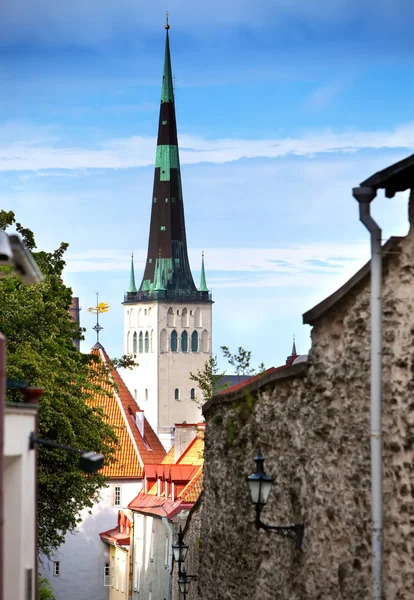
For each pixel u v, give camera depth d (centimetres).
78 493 4950
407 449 1518
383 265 1566
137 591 8144
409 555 1509
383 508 1555
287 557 1942
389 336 1557
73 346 5503
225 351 4753
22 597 1515
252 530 2194
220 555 2445
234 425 2306
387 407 1555
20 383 1873
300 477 1872
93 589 9475
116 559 9138
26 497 1551
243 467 2261
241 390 2258
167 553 6938
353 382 1661
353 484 1652
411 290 1528
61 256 5675
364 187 1546
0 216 5503
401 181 1555
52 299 5275
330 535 1728
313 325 1775
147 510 7688
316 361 1767
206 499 2588
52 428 4706
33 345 4691
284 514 1964
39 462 4750
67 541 9469
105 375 5697
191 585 3781
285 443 1961
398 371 1540
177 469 7419
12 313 4644
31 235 5569
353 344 1666
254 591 2175
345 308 1691
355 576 1638
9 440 1445
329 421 1731
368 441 1611
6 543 1513
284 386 1969
